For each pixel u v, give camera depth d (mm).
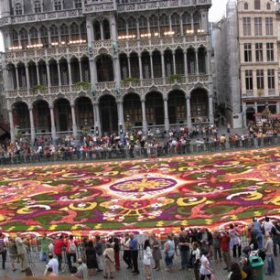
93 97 78062
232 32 78312
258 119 69312
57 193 36438
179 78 76375
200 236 21391
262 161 43875
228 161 45094
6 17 82312
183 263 19891
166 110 77625
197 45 76438
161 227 26047
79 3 82312
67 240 21594
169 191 34406
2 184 41562
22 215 30578
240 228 24359
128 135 66438
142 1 79438
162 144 59344
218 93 107375
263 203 29297
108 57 80312
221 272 19172
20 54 79875
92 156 52500
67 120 84562
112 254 19250
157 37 76750
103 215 29391
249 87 77562
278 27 78375
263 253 18016
